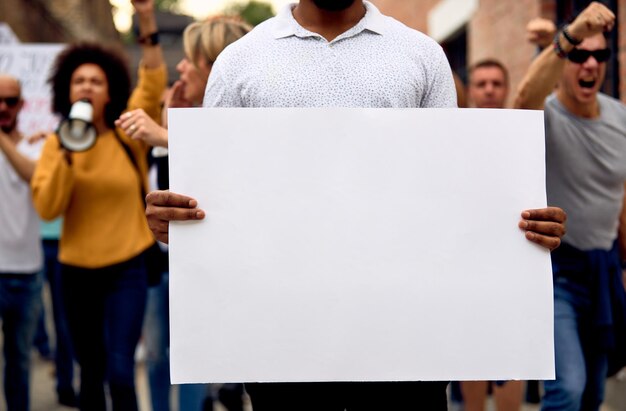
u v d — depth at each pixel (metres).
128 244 4.64
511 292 2.55
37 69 7.34
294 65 2.63
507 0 8.55
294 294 2.52
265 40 2.68
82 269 4.64
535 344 2.56
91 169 4.66
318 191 2.53
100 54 4.89
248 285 2.52
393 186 2.54
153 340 5.16
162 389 5.18
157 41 4.50
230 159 2.52
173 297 2.52
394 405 2.71
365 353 2.53
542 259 2.56
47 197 4.55
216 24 4.05
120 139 4.75
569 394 4.04
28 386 5.55
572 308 4.20
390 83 2.62
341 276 2.53
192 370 2.52
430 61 2.69
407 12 13.63
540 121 2.56
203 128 2.52
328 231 2.53
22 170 5.40
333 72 2.62
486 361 2.55
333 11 2.62
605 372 4.33
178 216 2.50
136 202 4.71
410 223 2.54
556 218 2.55
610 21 3.66
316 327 2.53
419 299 2.54
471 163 2.55
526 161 2.56
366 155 2.53
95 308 4.69
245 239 2.52
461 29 10.80
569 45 3.76
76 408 6.38
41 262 5.67
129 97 4.90
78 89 4.79
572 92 4.09
